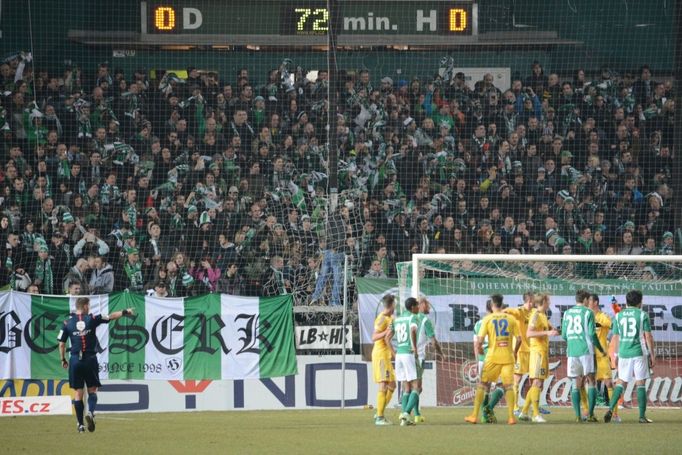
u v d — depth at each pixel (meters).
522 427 48.56
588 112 93.31
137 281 78.31
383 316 51.53
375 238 82.75
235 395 65.75
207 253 81.69
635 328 51.69
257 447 39.25
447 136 90.56
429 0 92.94
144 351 64.94
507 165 88.88
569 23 100.88
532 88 93.38
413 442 40.75
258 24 92.31
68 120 89.50
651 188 91.25
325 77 92.75
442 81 96.00
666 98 94.56
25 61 91.69
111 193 84.12
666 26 100.19
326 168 89.00
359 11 92.56
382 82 93.81
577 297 53.06
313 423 52.53
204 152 88.75
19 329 63.50
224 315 66.19
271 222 80.75
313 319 70.06
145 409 64.62
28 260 78.56
